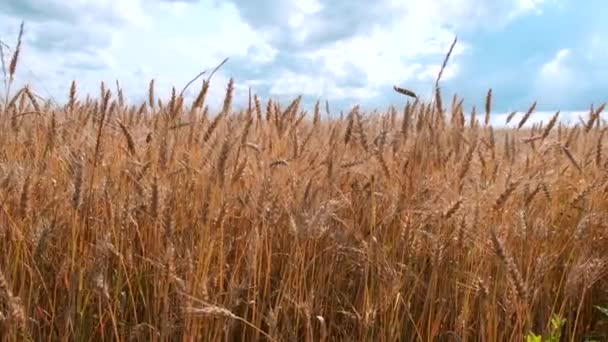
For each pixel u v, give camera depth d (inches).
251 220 51.2
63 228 48.3
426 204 52.6
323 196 53.6
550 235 56.7
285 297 47.0
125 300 46.8
